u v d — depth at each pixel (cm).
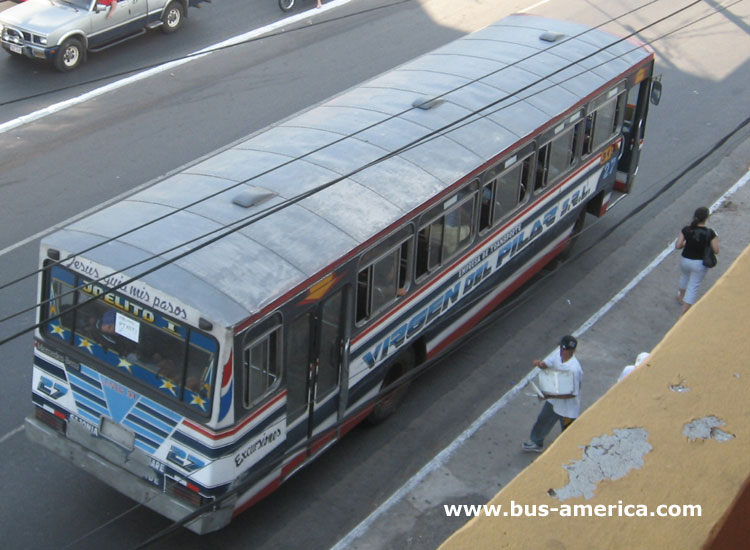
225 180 871
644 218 1470
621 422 274
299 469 850
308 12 2245
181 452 738
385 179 907
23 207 1373
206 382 710
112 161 1525
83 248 758
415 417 1023
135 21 1945
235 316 696
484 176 998
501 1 2350
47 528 827
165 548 819
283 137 977
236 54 1980
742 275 350
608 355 1156
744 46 2125
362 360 888
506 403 1055
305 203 842
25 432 920
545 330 1197
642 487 248
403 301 923
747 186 1577
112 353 762
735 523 245
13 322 1112
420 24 2202
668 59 2033
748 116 1812
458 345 962
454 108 1058
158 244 758
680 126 1759
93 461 799
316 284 771
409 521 877
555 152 1153
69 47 1817
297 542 842
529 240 1166
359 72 1927
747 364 298
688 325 321
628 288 1302
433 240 946
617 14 2272
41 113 1670
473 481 935
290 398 791
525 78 1160
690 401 282
